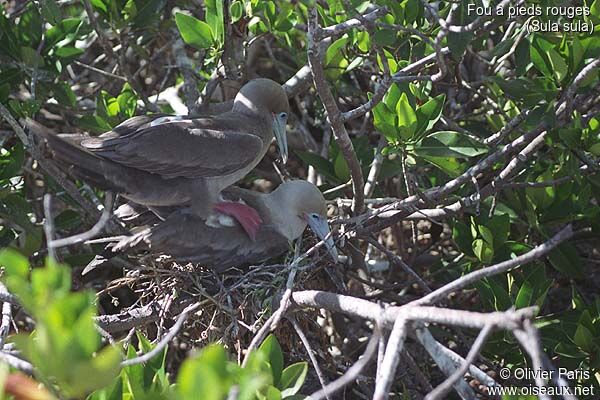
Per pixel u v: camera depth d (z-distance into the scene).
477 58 13.72
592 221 12.55
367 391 11.89
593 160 11.52
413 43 12.82
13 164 12.14
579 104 12.18
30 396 6.58
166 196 11.60
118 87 14.98
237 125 12.45
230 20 12.42
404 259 13.94
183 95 15.04
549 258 12.16
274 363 8.72
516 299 11.00
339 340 13.31
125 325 10.92
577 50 11.51
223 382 6.52
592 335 10.94
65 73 15.16
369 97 12.15
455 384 7.78
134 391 8.21
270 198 12.12
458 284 7.87
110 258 11.29
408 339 12.50
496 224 11.70
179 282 11.26
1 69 13.11
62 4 14.37
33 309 6.45
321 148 15.48
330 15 12.84
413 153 11.36
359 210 11.97
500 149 12.01
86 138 11.21
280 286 11.23
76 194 12.10
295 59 14.01
